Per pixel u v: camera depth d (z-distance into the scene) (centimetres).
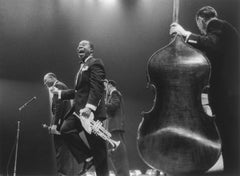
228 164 402
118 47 514
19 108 506
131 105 511
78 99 363
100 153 357
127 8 511
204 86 301
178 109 300
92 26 523
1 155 535
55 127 444
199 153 297
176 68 303
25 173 535
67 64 535
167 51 306
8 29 540
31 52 540
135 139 504
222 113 398
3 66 542
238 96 394
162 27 503
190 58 303
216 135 296
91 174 479
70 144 394
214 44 375
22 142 537
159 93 304
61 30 534
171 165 301
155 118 303
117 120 443
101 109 361
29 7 538
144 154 303
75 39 530
